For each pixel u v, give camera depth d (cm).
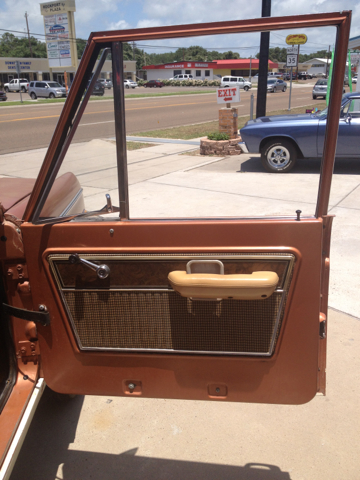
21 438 152
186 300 149
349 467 198
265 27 128
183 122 1348
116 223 146
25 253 151
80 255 148
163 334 154
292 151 676
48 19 4094
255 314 147
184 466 200
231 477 194
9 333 168
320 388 162
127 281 150
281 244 140
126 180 148
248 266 143
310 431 219
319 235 138
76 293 153
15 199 195
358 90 1292
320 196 140
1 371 173
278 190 555
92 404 241
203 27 132
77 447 212
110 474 197
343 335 298
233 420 228
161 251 145
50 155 143
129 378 162
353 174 677
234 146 869
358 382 253
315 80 2458
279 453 206
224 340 151
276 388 156
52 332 159
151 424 226
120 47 137
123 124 143
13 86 4231
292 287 143
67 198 162
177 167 734
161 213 477
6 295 163
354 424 223
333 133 129
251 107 1049
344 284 363
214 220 143
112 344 158
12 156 751
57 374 165
